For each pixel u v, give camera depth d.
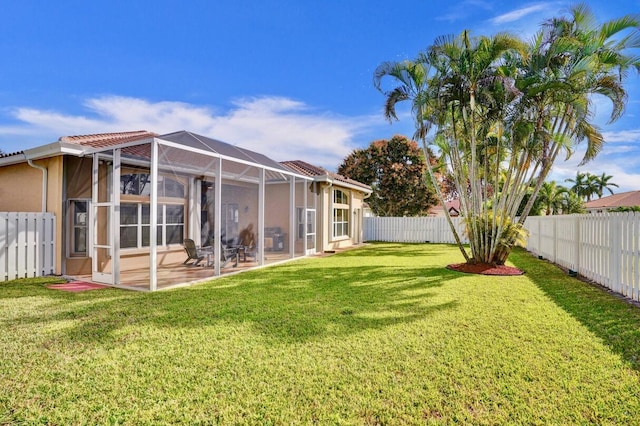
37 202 9.61
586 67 8.58
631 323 5.01
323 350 4.04
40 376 3.41
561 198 30.78
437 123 10.29
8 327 4.82
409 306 5.95
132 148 8.49
